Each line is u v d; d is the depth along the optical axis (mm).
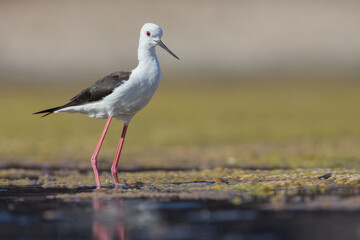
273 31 43250
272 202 6785
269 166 11391
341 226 5617
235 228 5633
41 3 47094
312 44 41500
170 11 45875
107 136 17891
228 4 46938
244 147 15094
